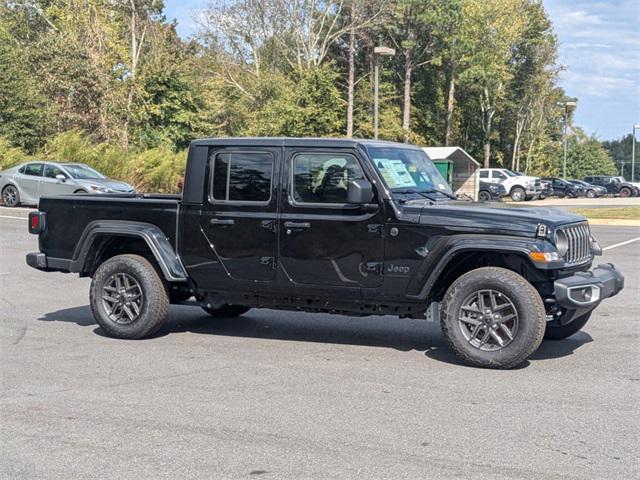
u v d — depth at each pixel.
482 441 5.14
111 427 5.46
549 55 68.75
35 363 7.33
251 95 53.22
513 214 7.04
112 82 40.69
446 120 66.75
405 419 5.61
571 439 5.18
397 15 57.69
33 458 4.88
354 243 7.43
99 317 8.45
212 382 6.64
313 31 56.19
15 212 23.98
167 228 8.23
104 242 8.63
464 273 7.46
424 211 7.21
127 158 32.06
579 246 7.34
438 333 8.77
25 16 54.03
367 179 7.39
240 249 7.89
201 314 10.02
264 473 4.61
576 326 8.06
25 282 12.53
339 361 7.39
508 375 6.84
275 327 9.12
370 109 59.06
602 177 60.03
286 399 6.12
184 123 42.72
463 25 60.66
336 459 4.82
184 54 45.91
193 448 5.04
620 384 6.54
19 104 35.50
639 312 9.95
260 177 7.82
